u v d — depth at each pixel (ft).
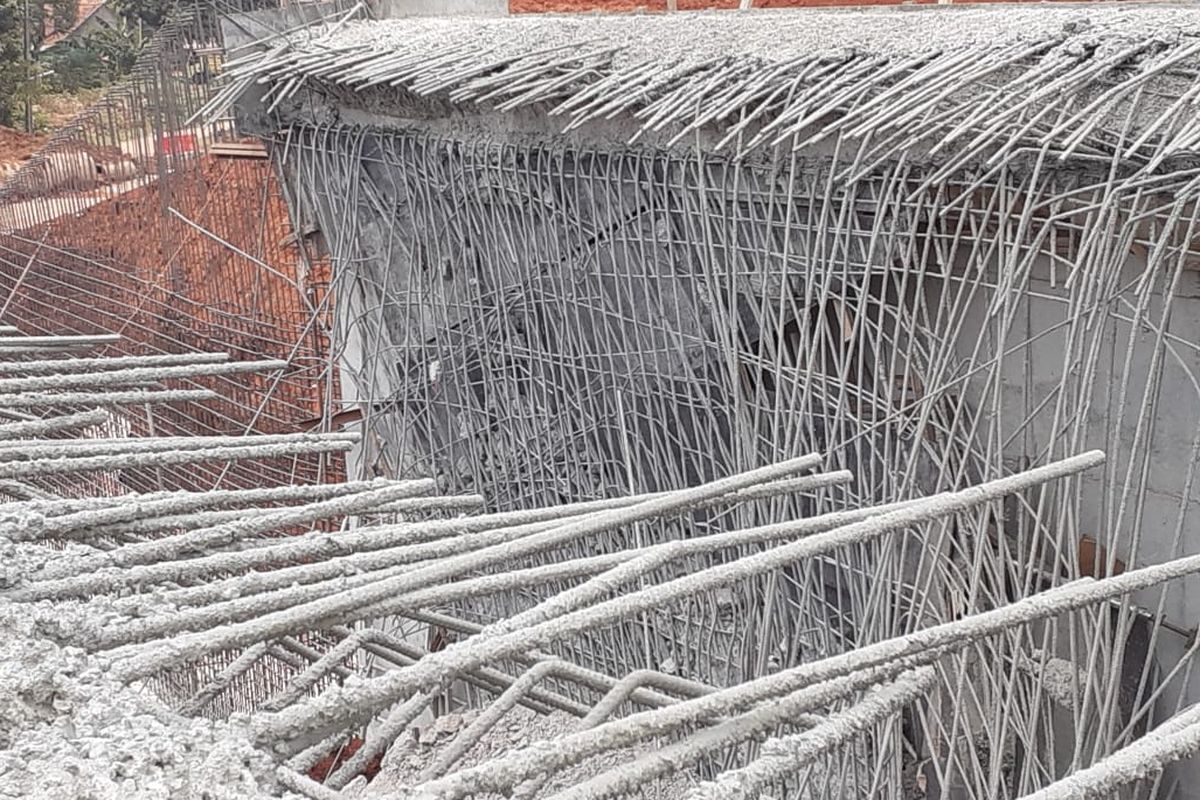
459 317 25.95
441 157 25.29
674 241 20.70
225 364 13.58
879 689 7.81
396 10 31.55
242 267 36.06
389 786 21.02
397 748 21.79
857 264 18.24
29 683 7.22
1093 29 16.48
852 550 19.12
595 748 6.91
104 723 6.95
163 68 36.55
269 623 7.96
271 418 32.73
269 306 35.24
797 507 19.62
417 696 8.68
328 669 9.28
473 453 26.66
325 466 31.55
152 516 10.17
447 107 24.72
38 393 12.39
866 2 24.86
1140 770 6.75
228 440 11.53
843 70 18.31
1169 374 16.37
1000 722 16.12
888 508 9.91
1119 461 17.10
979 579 16.70
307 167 28.96
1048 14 18.45
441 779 6.73
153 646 7.70
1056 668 16.66
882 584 17.94
